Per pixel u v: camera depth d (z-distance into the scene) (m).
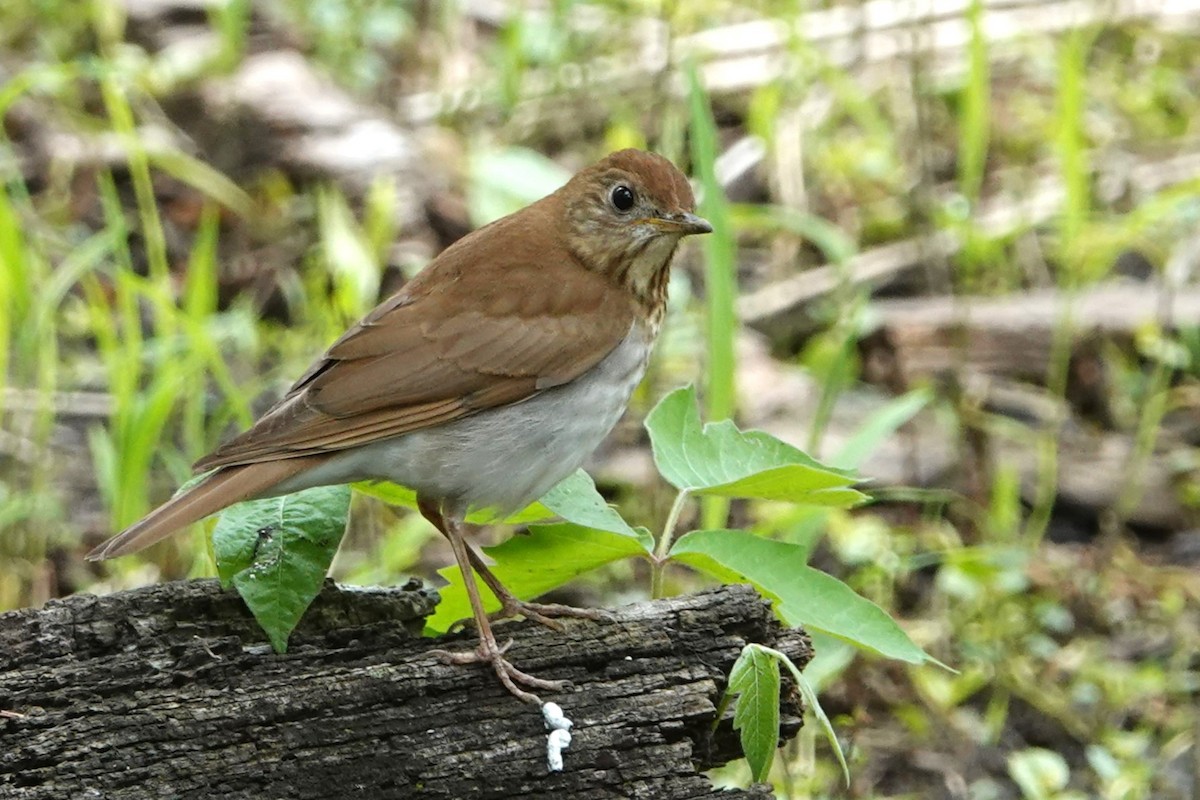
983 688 11.28
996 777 10.55
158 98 16.44
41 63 16.89
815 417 12.98
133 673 7.01
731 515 12.57
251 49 17.41
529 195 14.35
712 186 10.98
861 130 16.62
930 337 13.71
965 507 12.78
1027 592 11.96
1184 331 13.55
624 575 11.95
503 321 8.19
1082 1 17.03
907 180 15.62
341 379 7.88
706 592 7.60
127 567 11.56
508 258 8.47
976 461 12.94
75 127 16.00
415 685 7.14
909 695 11.02
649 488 12.61
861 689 11.00
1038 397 13.72
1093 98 16.70
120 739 6.86
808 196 15.79
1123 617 11.85
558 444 8.27
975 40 13.91
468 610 8.35
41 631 7.07
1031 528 12.55
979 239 14.19
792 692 7.56
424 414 7.93
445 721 7.12
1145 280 14.82
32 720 6.82
